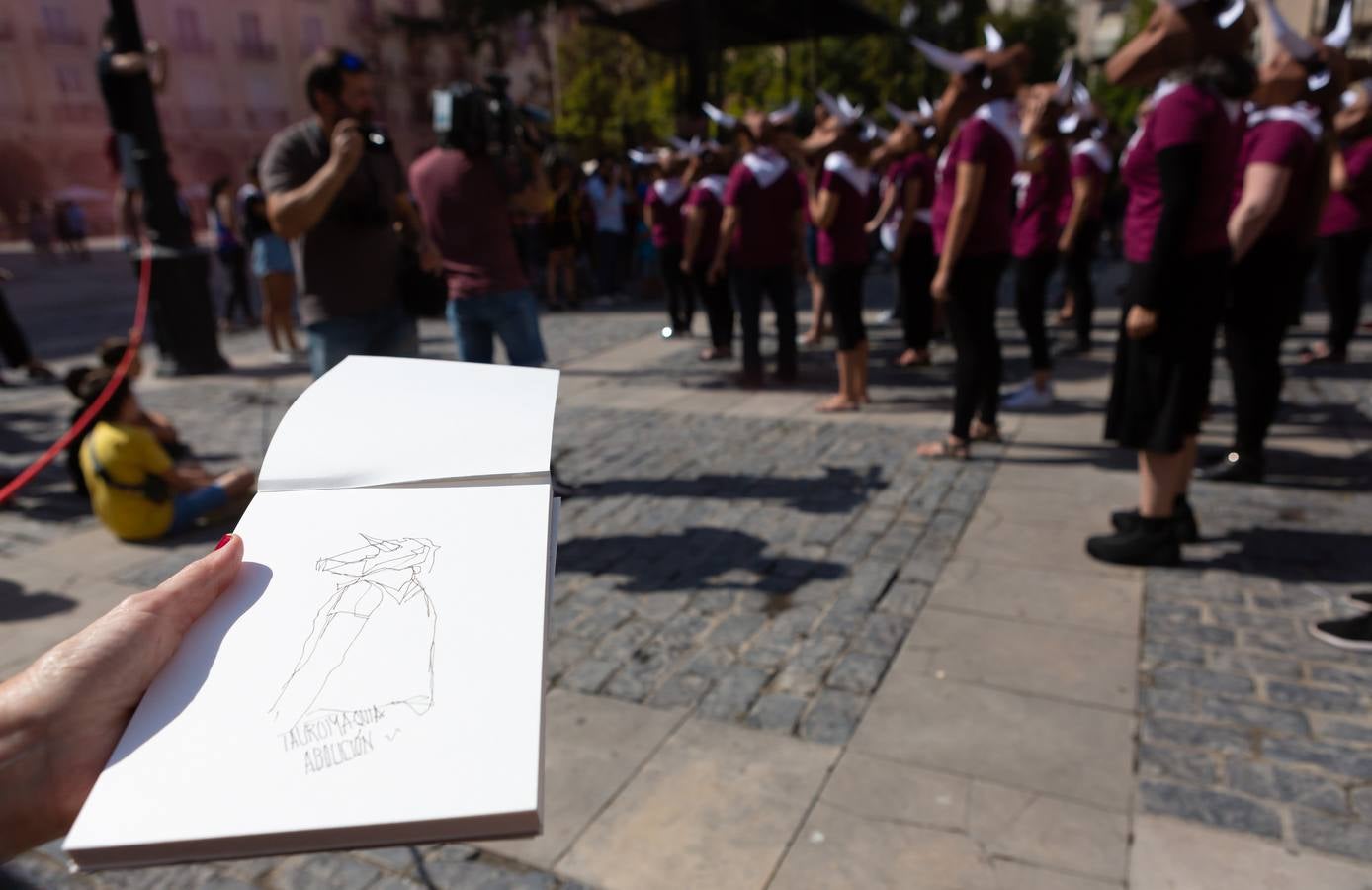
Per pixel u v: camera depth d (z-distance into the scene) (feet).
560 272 41.27
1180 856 6.38
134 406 13.61
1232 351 13.76
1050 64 113.39
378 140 11.62
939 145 24.08
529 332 13.64
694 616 10.22
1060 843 6.55
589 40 88.28
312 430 2.69
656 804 7.12
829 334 29.30
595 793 7.27
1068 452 15.75
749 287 21.25
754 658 9.27
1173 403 10.24
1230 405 18.42
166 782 1.93
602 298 40.70
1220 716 7.98
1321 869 6.22
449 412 2.77
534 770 1.90
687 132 32.60
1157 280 9.78
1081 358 23.81
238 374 25.79
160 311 25.05
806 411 19.39
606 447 17.29
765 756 7.68
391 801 1.87
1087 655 9.08
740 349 27.30
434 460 2.60
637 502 14.08
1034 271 18.15
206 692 2.10
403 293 12.09
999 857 6.44
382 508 2.49
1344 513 12.58
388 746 1.96
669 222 28.32
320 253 11.73
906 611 10.14
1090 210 23.22
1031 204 17.92
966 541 12.07
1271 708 8.06
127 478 13.10
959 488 14.14
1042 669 8.85
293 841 1.86
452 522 2.44
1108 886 6.15
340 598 2.27
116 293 50.39
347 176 10.74
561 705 8.52
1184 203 9.37
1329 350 21.71
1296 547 11.50
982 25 107.24
